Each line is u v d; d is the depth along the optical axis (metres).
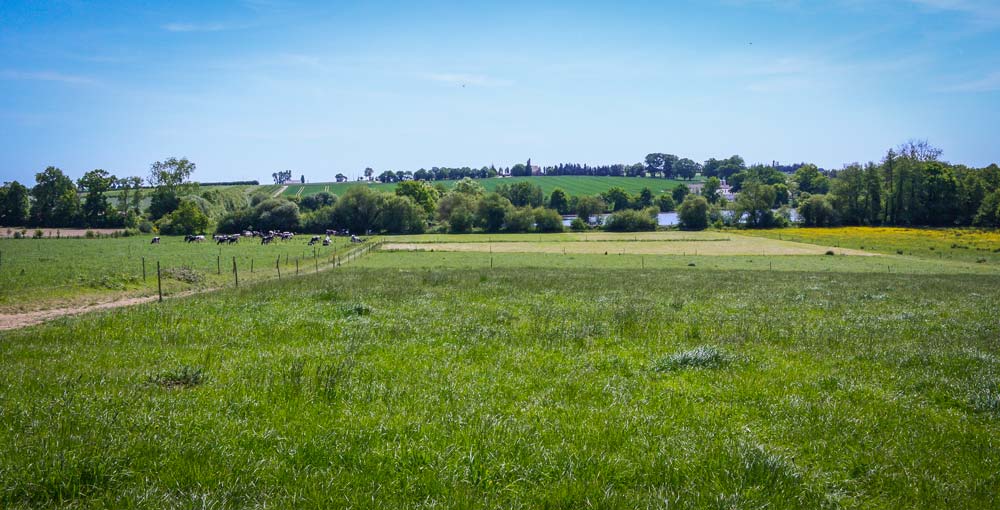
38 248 72.19
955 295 27.88
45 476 5.77
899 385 10.45
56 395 8.59
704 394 9.55
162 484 5.88
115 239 99.56
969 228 114.94
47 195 124.75
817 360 12.38
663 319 17.75
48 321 18.56
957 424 8.39
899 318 19.02
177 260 54.75
